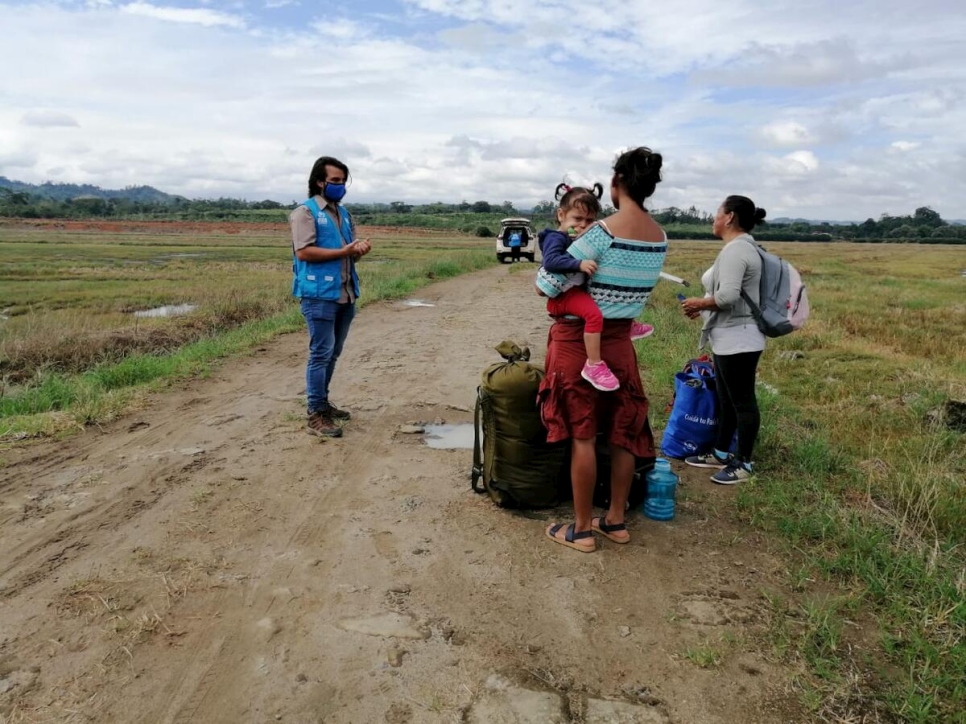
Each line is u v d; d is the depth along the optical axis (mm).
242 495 4602
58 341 10922
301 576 3578
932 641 3000
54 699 2695
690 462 5152
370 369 8531
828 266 38594
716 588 3479
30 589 3443
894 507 4410
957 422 6312
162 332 12320
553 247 3486
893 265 40750
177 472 4996
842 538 3871
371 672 2854
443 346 10156
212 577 3559
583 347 3613
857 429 6289
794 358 9570
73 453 5395
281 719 2598
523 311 14398
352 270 5855
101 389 7332
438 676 2834
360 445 5617
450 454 5422
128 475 4938
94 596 3379
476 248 52781
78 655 2953
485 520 4223
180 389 7434
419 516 4285
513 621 3205
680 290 18078
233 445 5594
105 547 3877
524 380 4172
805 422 6391
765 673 2863
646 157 3422
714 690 2764
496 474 4309
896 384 8023
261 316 14797
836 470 5020
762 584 3520
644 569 3656
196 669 2871
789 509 4293
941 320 13906
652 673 2865
